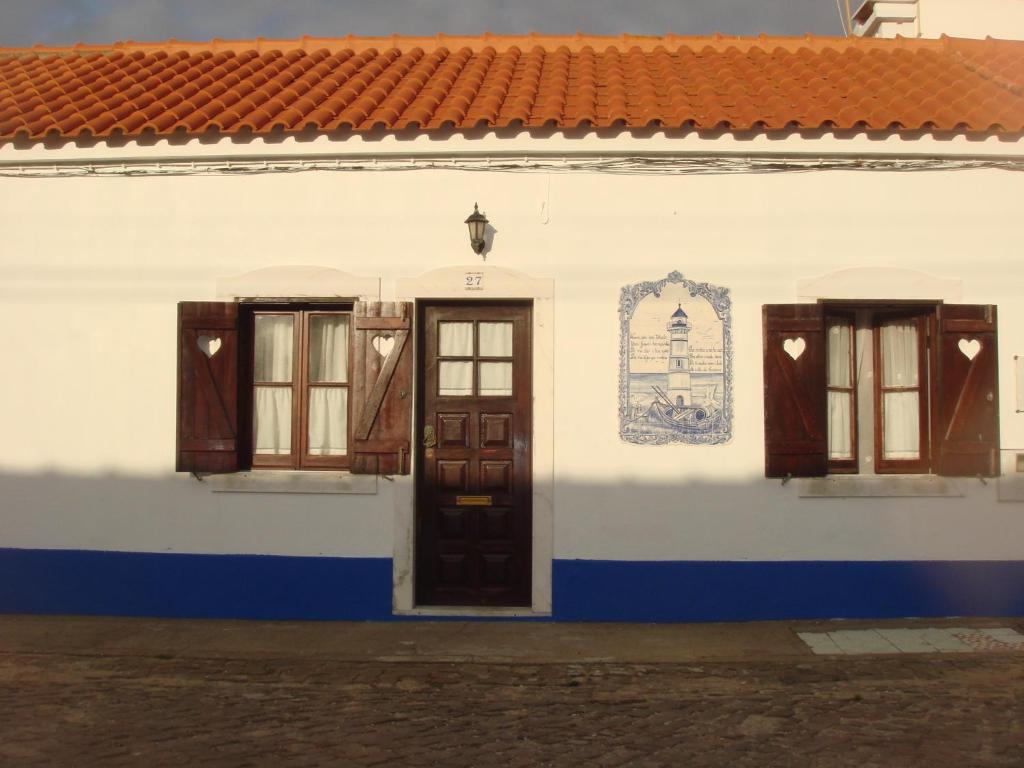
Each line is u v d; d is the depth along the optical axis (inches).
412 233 273.9
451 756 179.2
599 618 267.3
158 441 277.0
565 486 269.0
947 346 268.5
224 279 276.4
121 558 276.2
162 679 224.2
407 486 269.1
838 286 269.9
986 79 307.1
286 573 271.6
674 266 271.3
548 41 372.8
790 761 176.2
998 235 271.3
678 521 268.1
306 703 208.5
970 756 177.9
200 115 278.5
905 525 268.1
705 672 228.1
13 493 279.7
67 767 172.2
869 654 239.5
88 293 280.4
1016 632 255.6
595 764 175.5
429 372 278.5
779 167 270.8
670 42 370.6
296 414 281.3
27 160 278.5
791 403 266.7
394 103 284.2
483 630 260.2
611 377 270.1
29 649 246.2
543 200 272.7
